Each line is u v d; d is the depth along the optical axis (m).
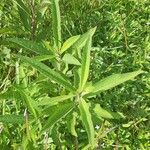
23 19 0.58
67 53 0.45
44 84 0.46
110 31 0.73
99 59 0.66
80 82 0.40
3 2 0.68
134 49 0.71
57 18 0.45
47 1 0.58
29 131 0.43
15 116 0.43
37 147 0.45
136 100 0.61
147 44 0.70
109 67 0.64
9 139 0.51
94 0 0.77
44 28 0.61
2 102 0.54
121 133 0.56
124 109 0.60
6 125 0.50
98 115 0.43
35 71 0.51
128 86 0.62
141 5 0.78
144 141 0.56
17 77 0.51
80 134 0.54
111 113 0.43
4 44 0.58
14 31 0.59
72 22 0.72
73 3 0.75
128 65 0.66
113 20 0.75
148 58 0.68
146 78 0.64
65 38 0.70
